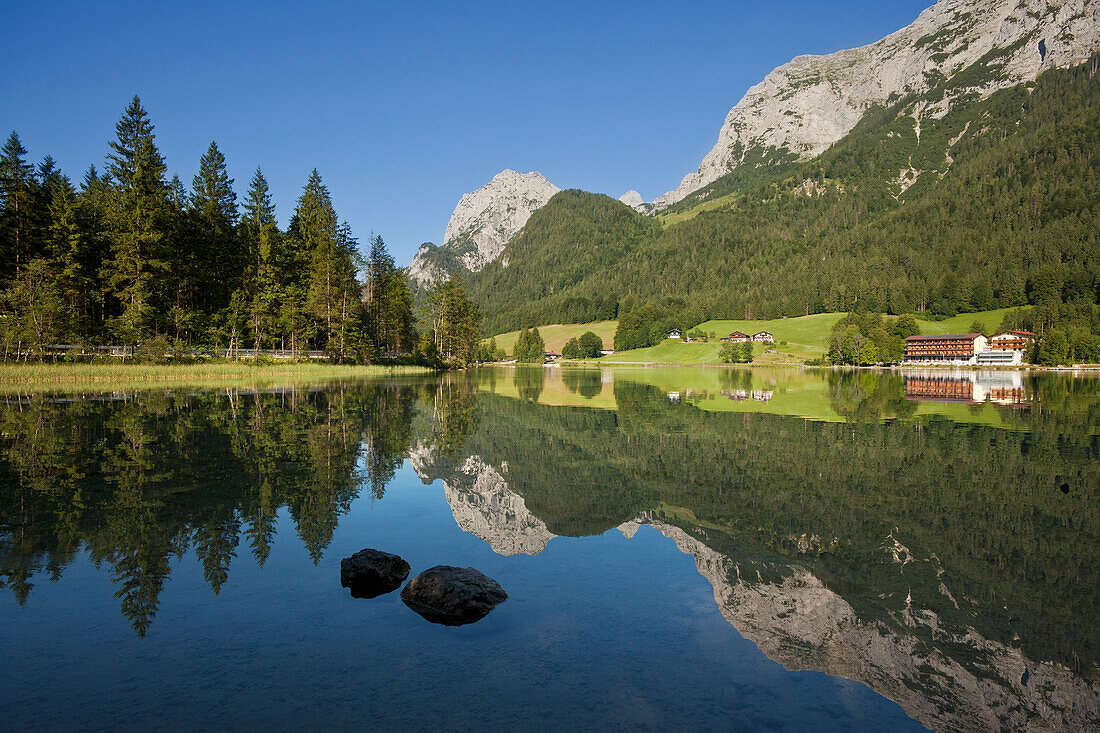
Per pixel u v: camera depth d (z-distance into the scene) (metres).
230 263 65.25
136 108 53.34
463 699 4.33
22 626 5.48
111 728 3.92
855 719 4.13
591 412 26.25
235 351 60.38
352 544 7.99
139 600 6.11
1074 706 4.39
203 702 4.25
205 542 7.97
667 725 3.98
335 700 4.29
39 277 49.03
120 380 43.47
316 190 77.31
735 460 14.54
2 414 22.38
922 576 7.04
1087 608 6.15
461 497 10.65
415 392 37.88
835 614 5.96
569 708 4.21
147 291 51.75
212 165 66.69
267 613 5.84
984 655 5.18
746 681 4.66
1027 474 12.78
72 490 10.75
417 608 5.97
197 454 14.54
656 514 9.70
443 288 101.12
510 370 106.19
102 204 60.56
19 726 3.91
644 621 5.76
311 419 21.77
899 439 17.86
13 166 56.03
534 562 7.43
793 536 8.54
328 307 67.25
